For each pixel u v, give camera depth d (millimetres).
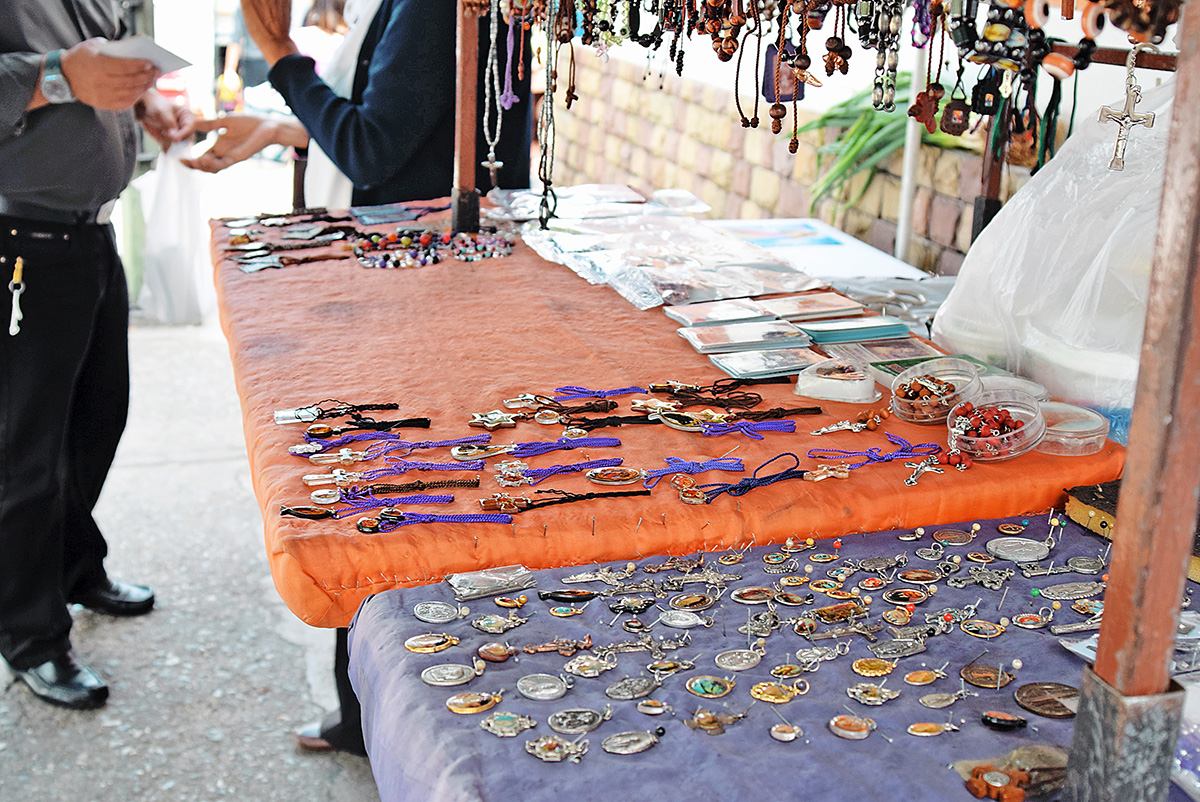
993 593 1580
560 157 7543
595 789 1149
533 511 1703
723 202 5332
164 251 5383
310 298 2770
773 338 2447
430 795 1184
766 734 1248
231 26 5625
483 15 3457
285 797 2566
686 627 1479
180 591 3395
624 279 2887
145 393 4812
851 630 1467
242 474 4148
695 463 1865
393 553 1606
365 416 2061
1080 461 1893
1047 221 2223
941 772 1183
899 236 3848
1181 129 936
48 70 2463
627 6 2428
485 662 1383
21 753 2674
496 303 2764
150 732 2770
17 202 2643
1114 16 1248
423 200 3824
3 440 2711
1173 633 1032
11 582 2797
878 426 2057
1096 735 1076
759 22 1988
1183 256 937
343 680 2598
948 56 3578
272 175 8234
